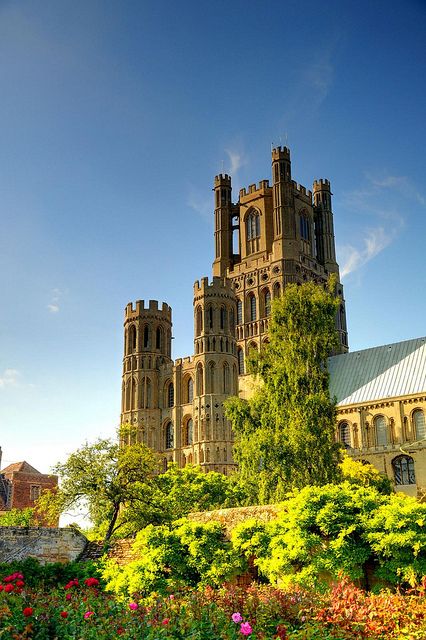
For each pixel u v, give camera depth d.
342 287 136.62
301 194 138.25
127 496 53.97
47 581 29.75
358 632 16.50
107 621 17.16
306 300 56.69
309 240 137.25
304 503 26.34
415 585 23.12
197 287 113.19
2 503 103.62
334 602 18.00
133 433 62.00
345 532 24.69
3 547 35.88
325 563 24.69
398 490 86.25
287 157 133.50
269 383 54.50
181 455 109.75
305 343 54.53
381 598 18.67
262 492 48.38
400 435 89.88
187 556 28.00
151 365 117.62
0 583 23.58
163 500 58.09
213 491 67.25
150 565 27.28
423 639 16.30
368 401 94.31
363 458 89.94
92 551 37.03
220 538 29.30
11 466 108.56
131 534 55.81
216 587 26.83
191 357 113.50
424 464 85.06
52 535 36.81
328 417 51.66
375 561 25.78
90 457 54.34
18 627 16.66
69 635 16.52
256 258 132.50
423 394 89.62
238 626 17.31
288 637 16.44
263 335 123.75
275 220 129.75
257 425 56.25
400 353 101.12
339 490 26.83
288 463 48.25
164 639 15.78
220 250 139.25
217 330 109.19
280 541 26.52
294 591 19.56
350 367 105.44
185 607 18.70
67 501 54.06
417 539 23.64
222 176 144.62
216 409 104.75
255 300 127.94
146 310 120.44
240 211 140.25
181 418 111.75
